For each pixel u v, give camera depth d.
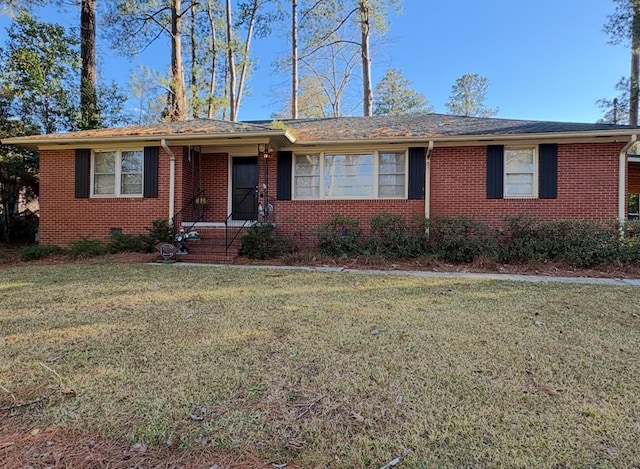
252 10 20.86
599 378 2.78
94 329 3.85
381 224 9.34
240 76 22.23
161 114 20.33
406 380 2.75
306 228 10.47
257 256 9.34
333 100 25.80
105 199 10.64
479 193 9.77
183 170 10.42
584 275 7.53
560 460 1.88
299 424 2.19
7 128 13.69
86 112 15.43
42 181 10.87
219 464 1.86
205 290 5.69
